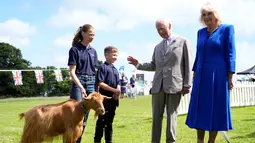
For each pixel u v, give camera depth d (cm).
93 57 582
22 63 6800
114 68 643
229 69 503
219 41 510
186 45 586
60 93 5178
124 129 920
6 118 1255
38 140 494
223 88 506
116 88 642
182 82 582
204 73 518
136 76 4434
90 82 574
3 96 5288
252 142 682
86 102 505
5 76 5516
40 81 2492
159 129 598
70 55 556
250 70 4150
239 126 920
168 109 580
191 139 742
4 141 726
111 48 634
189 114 534
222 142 682
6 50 6631
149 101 2456
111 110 627
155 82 598
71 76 546
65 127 499
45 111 501
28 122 500
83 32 565
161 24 589
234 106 1747
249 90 1842
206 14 516
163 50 596
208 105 510
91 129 920
